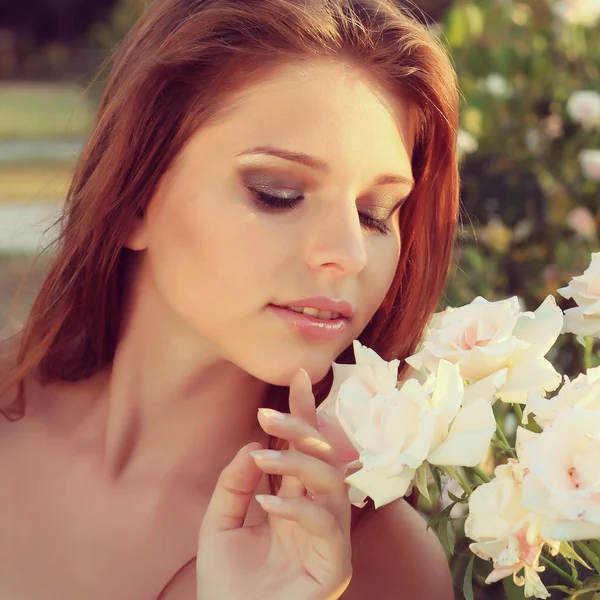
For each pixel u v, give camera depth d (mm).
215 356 1456
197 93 1378
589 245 2213
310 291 1361
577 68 2447
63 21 20484
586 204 2297
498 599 1629
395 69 1384
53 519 1491
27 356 1514
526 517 1225
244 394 1481
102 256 1468
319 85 1363
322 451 1314
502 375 1261
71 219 1492
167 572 1473
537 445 1212
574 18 2410
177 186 1390
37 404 1532
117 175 1428
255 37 1368
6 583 1478
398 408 1237
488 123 2328
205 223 1374
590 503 1193
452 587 1496
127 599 1470
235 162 1365
